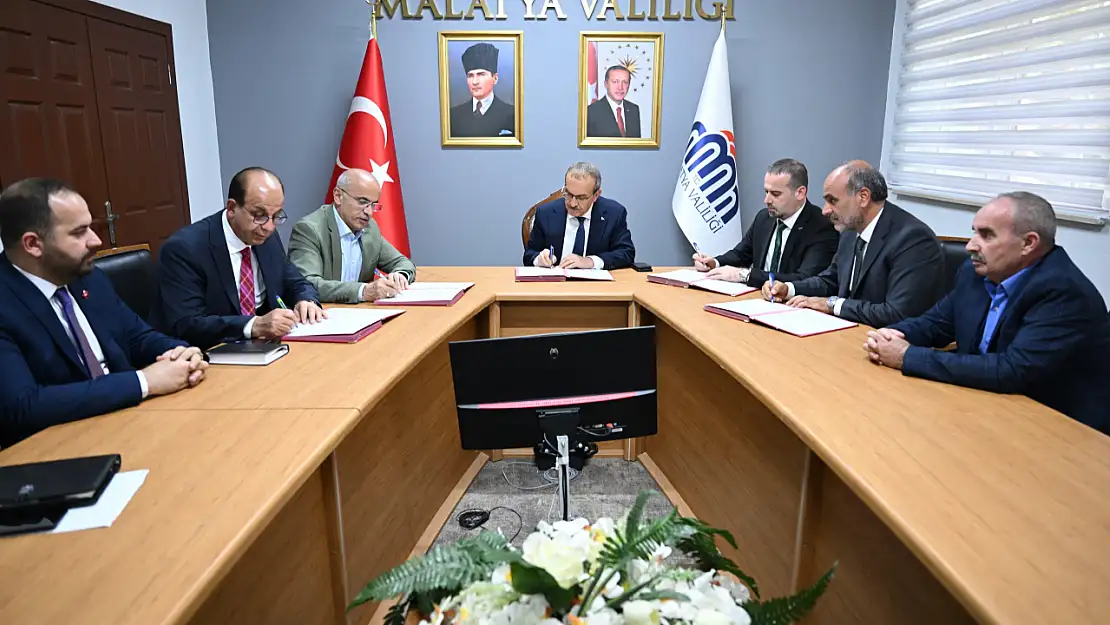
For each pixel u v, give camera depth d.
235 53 3.80
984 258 1.59
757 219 2.96
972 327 1.70
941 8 3.29
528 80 3.78
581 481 2.58
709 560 0.84
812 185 3.93
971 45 3.09
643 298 2.38
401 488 1.99
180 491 1.02
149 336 1.73
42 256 1.37
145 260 2.11
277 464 1.11
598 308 2.57
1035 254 1.55
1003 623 0.73
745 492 1.87
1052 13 2.65
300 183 3.94
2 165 2.65
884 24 3.73
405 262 2.71
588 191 3.00
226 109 3.87
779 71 3.79
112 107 3.17
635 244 3.99
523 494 2.48
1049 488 1.02
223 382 1.51
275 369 1.61
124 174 3.26
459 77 3.77
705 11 3.71
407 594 0.82
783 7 3.71
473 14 3.70
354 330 1.85
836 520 1.42
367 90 3.59
